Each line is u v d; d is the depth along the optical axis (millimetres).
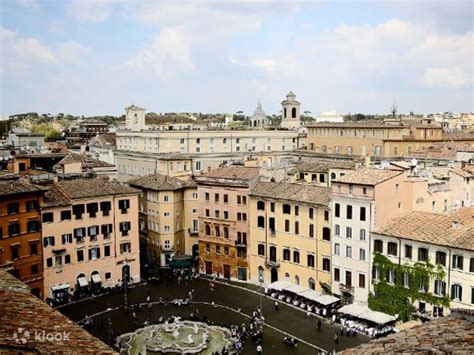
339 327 85062
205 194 116750
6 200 90438
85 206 102875
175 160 149000
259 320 87562
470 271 75062
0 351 18359
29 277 94938
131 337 80812
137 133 181875
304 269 101375
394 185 89750
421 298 81250
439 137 177000
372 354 20922
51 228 98188
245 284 110125
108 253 107000
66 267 100750
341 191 92750
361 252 90250
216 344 78562
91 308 94812
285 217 103812
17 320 22125
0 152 155250
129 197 109500
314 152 184375
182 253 124688
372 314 81312
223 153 178375
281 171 126125
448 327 23484
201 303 98062
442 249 78312
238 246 111188
